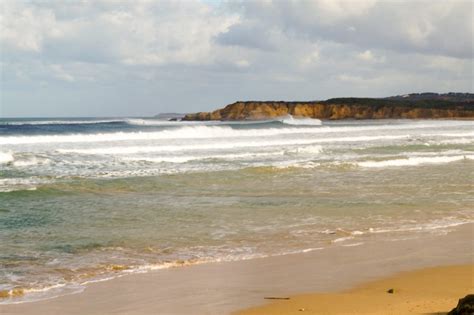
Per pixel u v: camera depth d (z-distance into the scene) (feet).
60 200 56.08
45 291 27.94
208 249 36.83
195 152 103.71
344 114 419.74
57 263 33.09
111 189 63.26
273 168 80.12
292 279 30.25
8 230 42.04
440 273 31.65
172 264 33.19
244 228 43.42
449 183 69.15
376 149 115.55
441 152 110.22
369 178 73.61
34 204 53.62
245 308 25.30
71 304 25.99
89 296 27.17
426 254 36.09
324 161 91.04
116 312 24.90
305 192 61.98
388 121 357.00
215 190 63.26
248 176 74.38
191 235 40.86
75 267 32.30
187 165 84.94
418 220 47.06
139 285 29.01
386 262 34.01
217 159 93.04
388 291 28.02
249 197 58.54
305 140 138.00
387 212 50.37
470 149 117.80
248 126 240.53
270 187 65.57
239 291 28.04
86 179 69.46
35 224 44.34
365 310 24.44
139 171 77.41
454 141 139.85
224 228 43.37
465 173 79.05
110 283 29.37
